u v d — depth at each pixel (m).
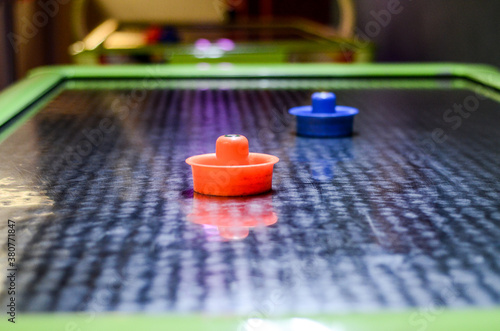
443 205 0.79
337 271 0.57
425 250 0.63
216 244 0.65
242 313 0.49
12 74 4.96
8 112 1.44
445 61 5.16
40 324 0.47
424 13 5.55
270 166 0.86
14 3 4.92
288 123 1.45
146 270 0.58
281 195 0.85
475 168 1.00
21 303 0.51
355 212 0.77
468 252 0.62
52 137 1.26
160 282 0.55
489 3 4.20
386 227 0.71
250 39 6.23
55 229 0.71
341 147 1.18
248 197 0.84
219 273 0.57
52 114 1.52
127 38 5.03
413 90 1.95
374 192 0.86
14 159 1.08
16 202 0.82
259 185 0.85
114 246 0.65
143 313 0.49
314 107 1.32
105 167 1.02
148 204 0.81
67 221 0.74
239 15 7.77
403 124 1.42
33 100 1.65
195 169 0.86
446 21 5.06
